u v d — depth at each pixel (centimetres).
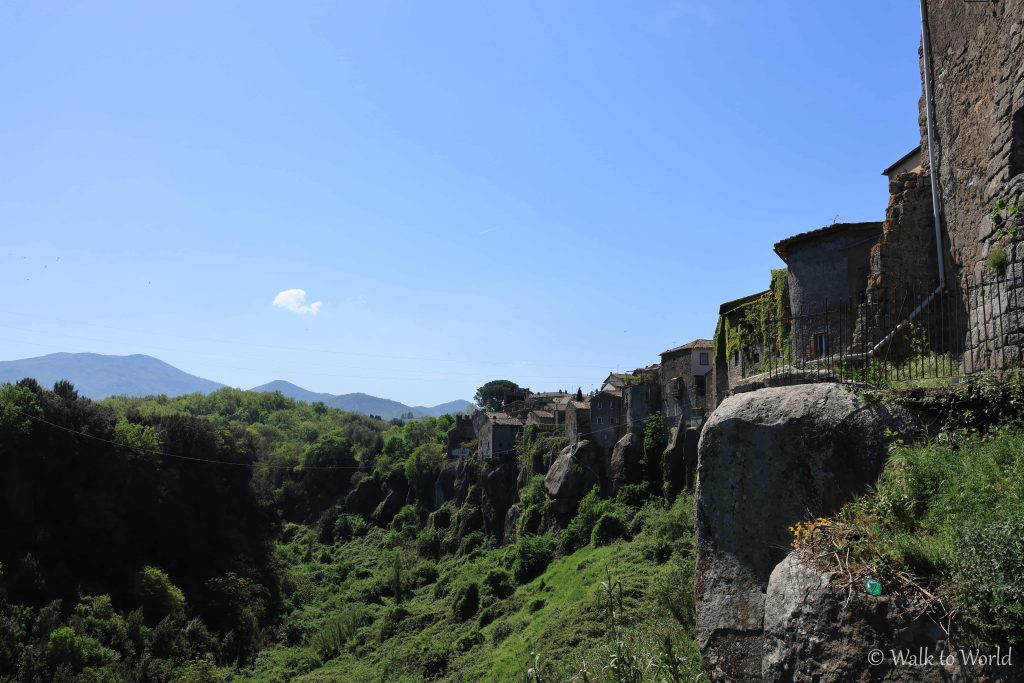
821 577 656
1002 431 763
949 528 625
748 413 920
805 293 2702
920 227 1780
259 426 14512
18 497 6019
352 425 14738
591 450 7062
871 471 823
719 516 914
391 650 5912
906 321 1427
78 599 5606
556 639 3534
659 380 6278
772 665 666
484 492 8525
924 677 563
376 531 10138
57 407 6700
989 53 1280
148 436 7494
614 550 5362
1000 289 991
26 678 4444
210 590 6762
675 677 1179
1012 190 1078
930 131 1554
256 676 5675
